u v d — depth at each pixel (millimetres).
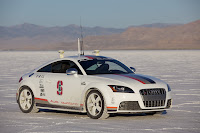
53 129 11938
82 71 14148
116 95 13008
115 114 14570
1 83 28797
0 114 14969
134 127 12062
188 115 14430
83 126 12297
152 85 13422
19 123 13023
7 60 78938
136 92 13008
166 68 45781
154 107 13242
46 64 15367
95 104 13539
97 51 15875
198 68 46250
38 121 13375
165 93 13586
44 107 14961
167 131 11469
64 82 14328
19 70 44438
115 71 14617
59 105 14500
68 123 12867
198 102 18031
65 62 14852
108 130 11633
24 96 15508
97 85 13352
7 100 19406
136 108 13031
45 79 14914
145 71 40062
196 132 11375
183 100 18734
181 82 28281
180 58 85125
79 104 13938
